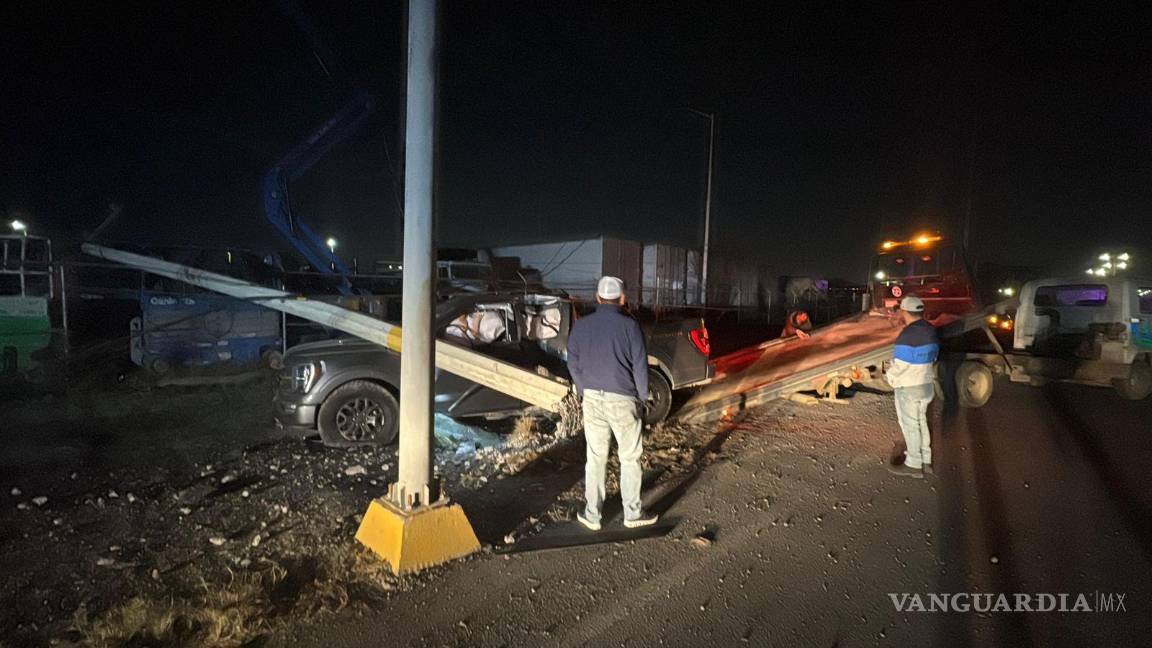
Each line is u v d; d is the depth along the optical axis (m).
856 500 5.14
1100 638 3.28
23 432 7.02
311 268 13.74
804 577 3.89
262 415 7.82
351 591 3.64
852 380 9.23
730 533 4.50
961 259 17.81
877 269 19.02
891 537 4.46
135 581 3.72
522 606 3.53
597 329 4.38
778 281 32.38
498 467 5.83
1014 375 9.62
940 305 17.77
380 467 5.80
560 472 5.73
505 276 22.48
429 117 3.83
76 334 9.80
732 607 3.55
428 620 3.38
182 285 10.03
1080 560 4.14
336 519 4.61
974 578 3.90
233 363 10.20
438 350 6.27
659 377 7.51
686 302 26.66
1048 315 9.95
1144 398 9.62
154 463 5.91
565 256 24.64
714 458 6.22
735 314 28.77
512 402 7.10
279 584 3.70
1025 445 6.88
